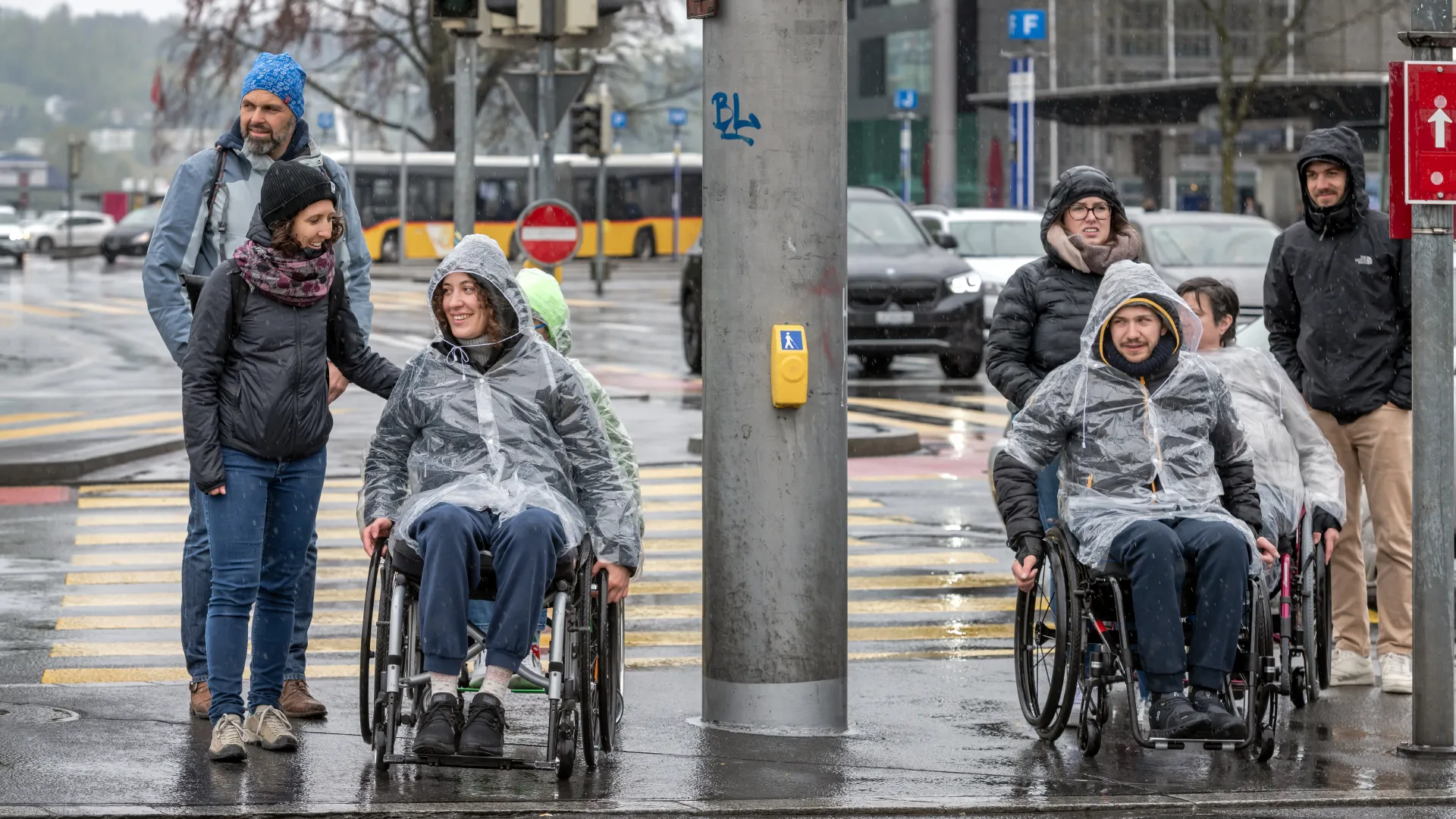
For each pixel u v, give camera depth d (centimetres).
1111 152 11131
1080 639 1426
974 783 1348
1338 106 9138
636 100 12019
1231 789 1338
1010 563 2433
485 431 1353
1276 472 1620
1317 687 1666
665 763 1390
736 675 1522
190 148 11288
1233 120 8906
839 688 1534
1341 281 1719
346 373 1445
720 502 1519
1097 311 1467
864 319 4769
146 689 1644
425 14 11556
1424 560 1445
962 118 13425
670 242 14275
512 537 1286
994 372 1653
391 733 1298
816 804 1271
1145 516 1433
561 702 1306
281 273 1356
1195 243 5044
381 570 1402
